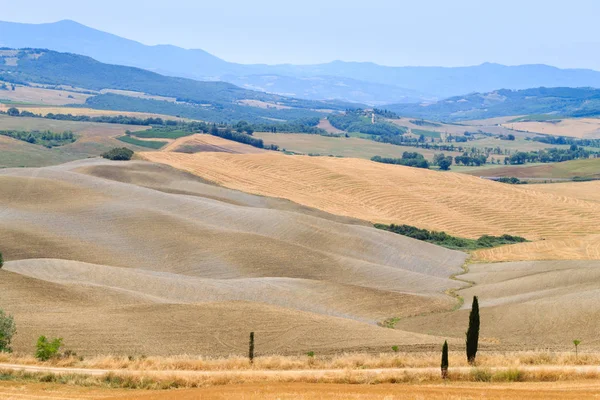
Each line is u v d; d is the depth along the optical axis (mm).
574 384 80750
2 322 107375
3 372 86688
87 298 146125
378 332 129500
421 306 170750
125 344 114938
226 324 129750
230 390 76500
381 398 70625
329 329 129125
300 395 72188
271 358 100562
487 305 171125
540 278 195375
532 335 137125
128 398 72062
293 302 165000
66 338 115812
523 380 84438
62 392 77500
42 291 146000
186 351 113938
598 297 156250
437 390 75938
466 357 98125
